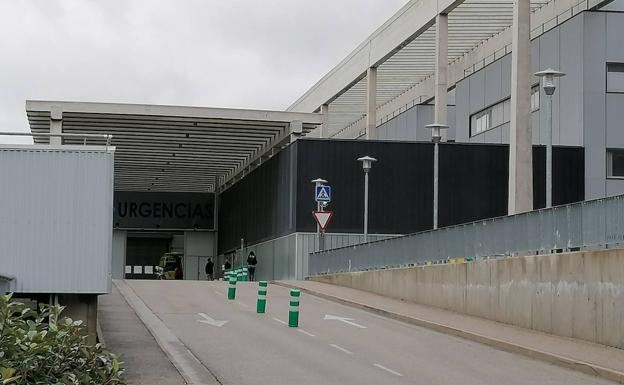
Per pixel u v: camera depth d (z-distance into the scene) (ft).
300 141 170.91
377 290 119.75
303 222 170.40
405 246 112.06
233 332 79.46
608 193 157.17
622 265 67.67
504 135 175.01
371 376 57.57
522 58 139.54
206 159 219.82
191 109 171.12
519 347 70.23
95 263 63.87
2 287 59.72
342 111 249.34
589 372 60.70
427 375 58.65
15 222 63.46
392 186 171.01
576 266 74.23
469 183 170.81
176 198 256.52
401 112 223.30
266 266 193.57
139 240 298.97
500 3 160.97
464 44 187.32
